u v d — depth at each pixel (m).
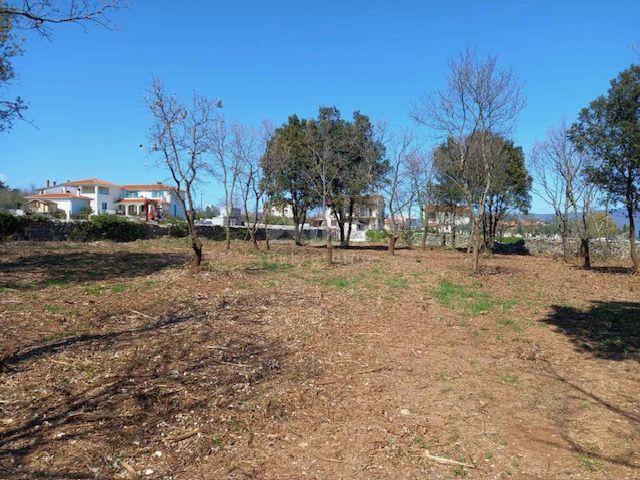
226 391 4.60
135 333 6.26
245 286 10.19
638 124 14.07
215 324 6.98
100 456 3.35
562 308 9.42
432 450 3.71
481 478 3.33
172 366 5.15
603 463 3.58
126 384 4.59
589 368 5.82
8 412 3.91
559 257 23.94
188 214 11.42
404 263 16.62
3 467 3.14
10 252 14.48
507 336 7.28
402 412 4.39
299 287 10.51
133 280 10.17
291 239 33.28
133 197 61.22
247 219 24.12
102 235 22.20
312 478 3.25
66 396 4.26
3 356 4.99
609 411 4.54
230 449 3.57
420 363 5.86
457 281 12.69
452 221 28.86
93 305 7.60
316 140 22.14
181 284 9.85
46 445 3.45
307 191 25.27
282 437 3.81
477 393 4.94
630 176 15.03
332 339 6.69
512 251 27.83
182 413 4.09
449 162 21.89
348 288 10.73
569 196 20.38
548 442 3.90
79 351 5.41
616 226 30.80
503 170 22.39
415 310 8.90
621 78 14.40
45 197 52.94
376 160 24.53
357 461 3.49
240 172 22.44
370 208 30.38
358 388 4.93
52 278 9.95
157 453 3.44
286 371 5.29
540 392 5.01
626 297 10.93
